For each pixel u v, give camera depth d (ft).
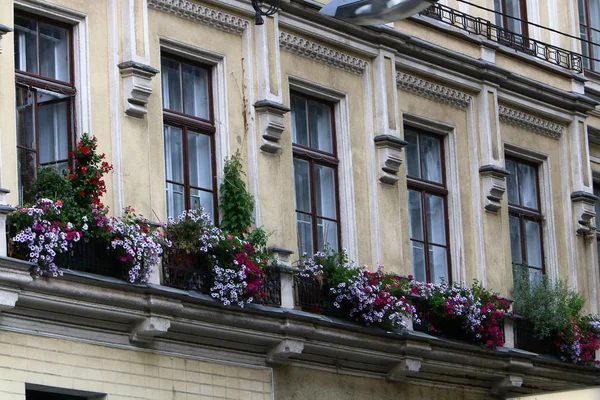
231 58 79.97
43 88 71.56
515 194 97.19
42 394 69.46
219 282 74.23
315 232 83.51
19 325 67.36
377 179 86.22
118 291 69.82
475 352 87.56
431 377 86.89
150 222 72.84
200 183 78.18
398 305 82.07
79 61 73.05
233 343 76.33
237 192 77.82
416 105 90.17
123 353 71.46
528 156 97.91
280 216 80.28
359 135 86.33
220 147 78.95
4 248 66.03
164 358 73.26
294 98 83.92
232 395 76.07
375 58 87.45
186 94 78.48
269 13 77.66
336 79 85.56
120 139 73.56
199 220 74.43
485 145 93.35
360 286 81.05
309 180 83.82
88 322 69.97
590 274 100.17
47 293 67.36
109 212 72.69
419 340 83.76
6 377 66.59
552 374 93.35
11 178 68.23
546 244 98.27
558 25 102.22
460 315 86.74
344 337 79.97
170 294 71.56
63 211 68.59
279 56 81.82
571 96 100.07
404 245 87.40
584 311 98.48
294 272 79.00
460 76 92.58
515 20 99.25
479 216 92.58
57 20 72.69
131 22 74.54
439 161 92.07
